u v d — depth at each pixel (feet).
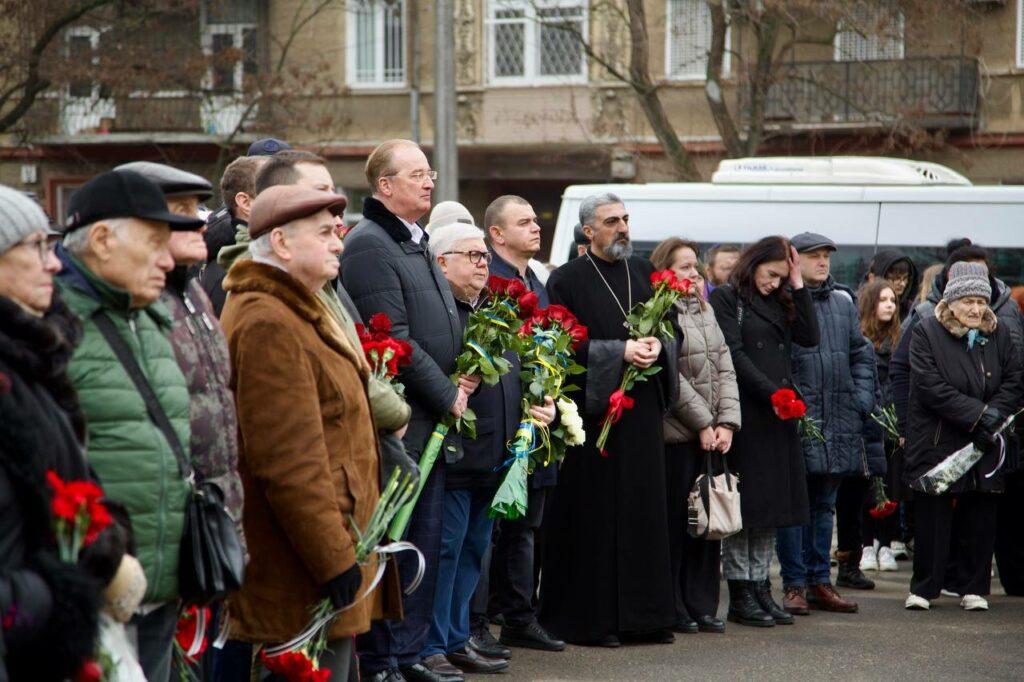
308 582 13.74
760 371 24.47
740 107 69.87
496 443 20.15
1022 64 68.49
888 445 30.19
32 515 9.29
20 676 9.23
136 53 73.97
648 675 20.71
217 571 11.81
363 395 14.57
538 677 20.45
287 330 13.67
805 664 21.63
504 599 22.54
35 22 68.18
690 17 73.00
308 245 14.02
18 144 81.05
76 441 9.87
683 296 22.67
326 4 75.46
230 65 76.33
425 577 18.86
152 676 12.04
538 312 20.81
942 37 67.82
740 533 24.73
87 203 11.64
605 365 22.39
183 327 12.60
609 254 23.31
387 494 14.30
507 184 80.33
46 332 9.68
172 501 11.72
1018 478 27.68
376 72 80.23
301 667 13.34
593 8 65.82
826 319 26.25
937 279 28.37
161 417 11.73
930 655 22.40
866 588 28.76
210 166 83.41
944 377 25.85
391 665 18.51
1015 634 24.13
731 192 44.24
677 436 23.72
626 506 22.71
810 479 26.27
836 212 43.47
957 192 42.55
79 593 9.11
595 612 22.58
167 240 11.93
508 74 77.46
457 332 19.42
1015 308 28.53
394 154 19.16
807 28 71.15
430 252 19.62
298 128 79.92
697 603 24.20
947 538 26.08
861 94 69.97
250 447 13.50
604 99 75.36
